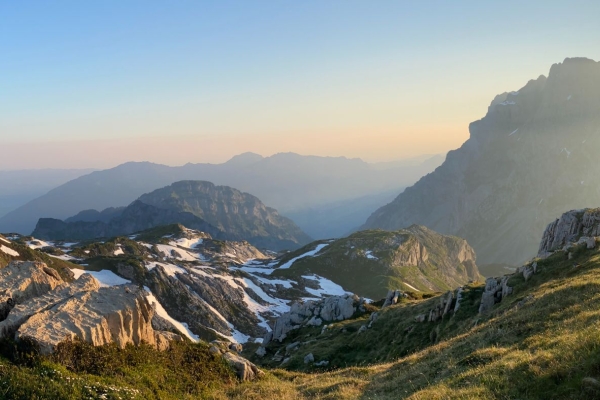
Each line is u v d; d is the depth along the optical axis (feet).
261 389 88.99
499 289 171.53
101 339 72.69
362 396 81.25
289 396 86.79
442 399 56.80
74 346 66.90
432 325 186.60
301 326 310.86
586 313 75.10
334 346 216.13
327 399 83.46
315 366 196.34
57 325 69.26
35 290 86.69
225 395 82.64
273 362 245.86
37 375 57.62
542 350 62.08
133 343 80.18
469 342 95.25
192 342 101.24
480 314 158.71
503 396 51.13
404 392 74.33
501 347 78.48
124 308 79.51
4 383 54.60
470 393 54.75
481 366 68.39
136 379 69.97
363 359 191.72
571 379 46.93
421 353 113.91
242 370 97.66
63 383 57.57
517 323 92.58
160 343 88.12
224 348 111.86
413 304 234.17
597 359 47.21
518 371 56.34
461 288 195.11
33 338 63.98
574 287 102.32
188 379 81.51
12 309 73.67
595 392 42.14
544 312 92.38
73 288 86.48
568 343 58.18
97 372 66.74
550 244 319.27
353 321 268.62
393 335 200.03
